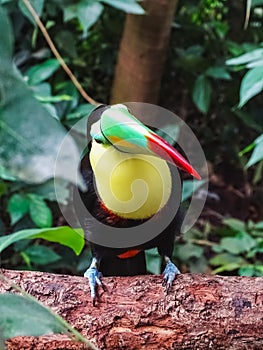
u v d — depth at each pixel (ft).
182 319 5.76
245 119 13.70
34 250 10.00
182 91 14.74
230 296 5.82
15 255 10.74
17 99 3.34
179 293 5.89
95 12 9.28
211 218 13.35
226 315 5.73
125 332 5.80
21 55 11.64
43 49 11.71
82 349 5.67
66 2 9.52
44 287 5.96
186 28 13.69
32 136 3.36
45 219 9.46
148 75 11.50
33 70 10.02
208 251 12.21
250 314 5.72
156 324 5.80
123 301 5.90
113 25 13.34
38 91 9.79
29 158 3.36
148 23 10.95
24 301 3.28
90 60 13.53
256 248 11.14
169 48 13.96
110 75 13.62
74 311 5.86
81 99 12.37
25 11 7.73
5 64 3.34
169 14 10.94
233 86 13.91
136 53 11.37
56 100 9.62
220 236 12.50
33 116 3.36
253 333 5.69
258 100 14.25
